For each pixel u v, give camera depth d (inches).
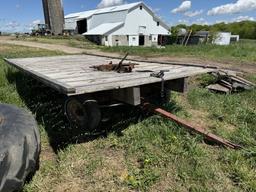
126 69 191.0
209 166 128.4
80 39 1517.0
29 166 109.7
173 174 124.0
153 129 162.4
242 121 184.5
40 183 118.3
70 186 117.0
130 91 152.5
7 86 257.6
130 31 1497.3
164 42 1706.4
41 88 247.4
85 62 266.5
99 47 1056.2
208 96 238.7
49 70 207.8
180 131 157.9
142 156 137.9
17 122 118.7
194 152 137.9
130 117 183.9
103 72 193.5
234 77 271.4
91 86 138.6
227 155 135.6
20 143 106.2
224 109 206.5
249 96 239.8
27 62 270.2
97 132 164.9
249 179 118.3
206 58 580.7
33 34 1695.4
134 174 123.8
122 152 143.7
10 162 99.3
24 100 223.0
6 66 331.3
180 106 208.2
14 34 1776.6
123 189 114.7
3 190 97.0
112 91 167.0
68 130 170.6
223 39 1672.0
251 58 562.9
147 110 180.1
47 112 198.2
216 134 164.2
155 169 126.6
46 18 1801.2
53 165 131.8
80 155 139.0
